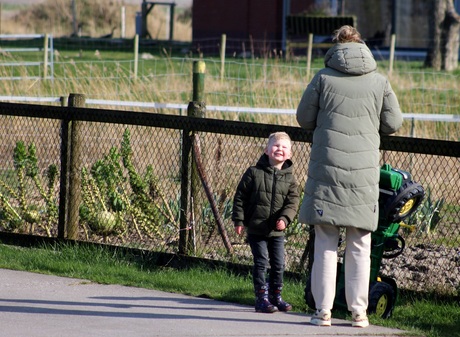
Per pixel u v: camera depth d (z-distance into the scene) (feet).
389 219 72.90
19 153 106.63
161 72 275.59
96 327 67.92
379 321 73.00
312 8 381.19
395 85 241.55
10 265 90.22
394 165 114.62
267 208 74.84
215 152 104.99
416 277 90.02
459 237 105.81
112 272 88.58
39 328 67.05
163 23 541.75
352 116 68.74
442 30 322.14
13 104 99.50
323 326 70.49
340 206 68.18
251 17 390.63
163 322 70.38
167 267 92.53
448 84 249.55
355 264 69.92
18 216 106.63
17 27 549.95
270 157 75.31
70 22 552.82
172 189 106.93
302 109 70.49
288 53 329.93
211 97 204.23
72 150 97.91
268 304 75.05
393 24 376.27
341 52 69.41
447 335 70.59
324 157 68.59
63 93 199.31
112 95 197.16
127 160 103.14
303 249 95.45
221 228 92.58
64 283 83.97
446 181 112.06
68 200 98.27
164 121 92.38
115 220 101.60
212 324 70.23
